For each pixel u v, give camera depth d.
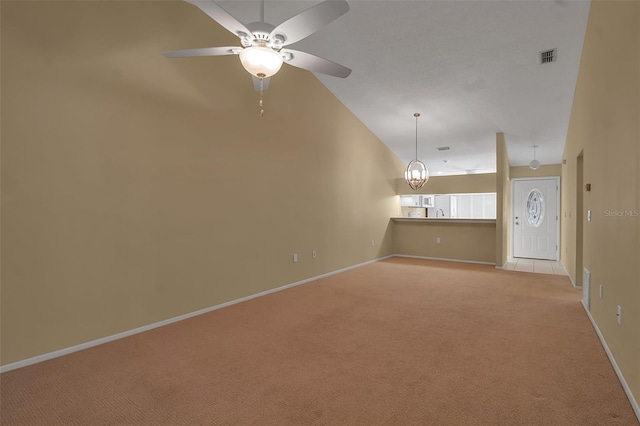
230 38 3.96
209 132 3.75
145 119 3.17
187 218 3.53
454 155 8.16
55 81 2.59
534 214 8.66
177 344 2.81
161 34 3.30
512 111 5.55
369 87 5.46
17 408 1.91
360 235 6.72
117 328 2.96
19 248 2.42
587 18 3.38
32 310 2.48
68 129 2.66
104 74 2.88
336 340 2.88
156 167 3.25
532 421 1.76
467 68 4.60
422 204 9.47
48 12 2.56
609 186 2.50
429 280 5.36
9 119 2.38
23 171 2.44
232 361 2.49
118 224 2.97
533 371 2.31
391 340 2.88
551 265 7.09
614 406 1.89
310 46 4.50
